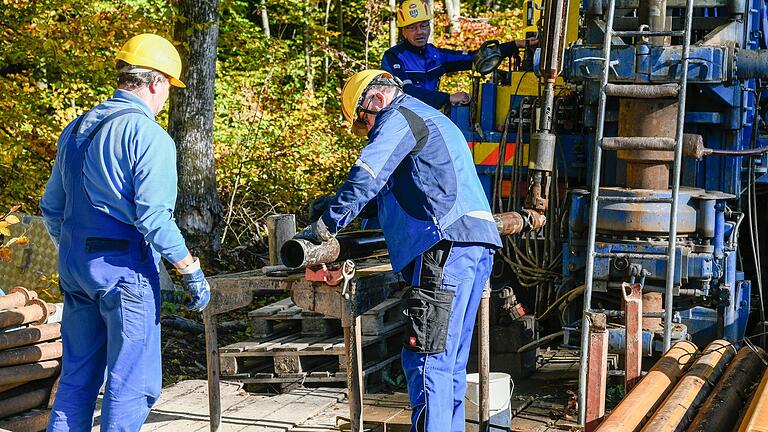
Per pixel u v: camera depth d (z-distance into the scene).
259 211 12.58
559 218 7.14
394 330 6.77
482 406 5.13
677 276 5.94
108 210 4.22
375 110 4.54
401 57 8.45
